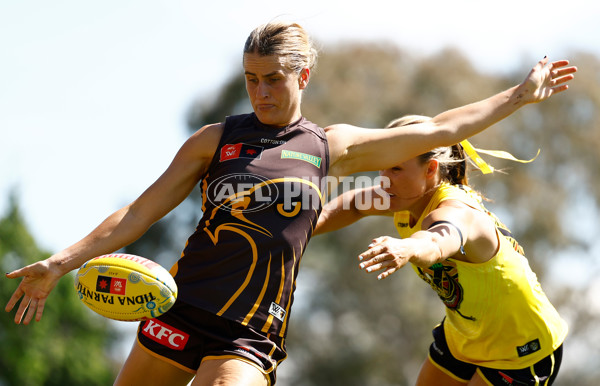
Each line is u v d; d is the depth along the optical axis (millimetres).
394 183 17656
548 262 110188
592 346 109000
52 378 109125
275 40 15594
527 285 17844
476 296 17547
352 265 99875
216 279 15281
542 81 17250
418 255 14203
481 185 103812
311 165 15859
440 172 17906
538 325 18078
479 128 16906
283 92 15688
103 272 14805
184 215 108875
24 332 105125
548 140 112688
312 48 16656
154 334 15617
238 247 15305
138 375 15695
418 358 98312
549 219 108125
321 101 103000
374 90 105625
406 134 16562
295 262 15602
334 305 101250
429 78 107750
